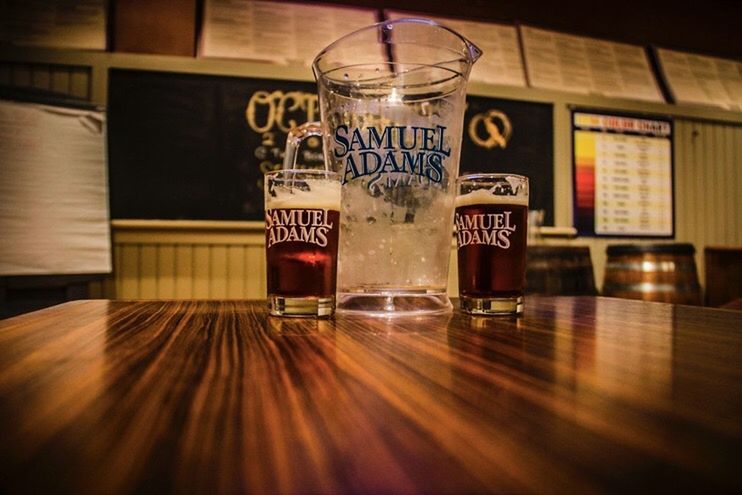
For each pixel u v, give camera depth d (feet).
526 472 0.60
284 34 7.89
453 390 0.99
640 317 2.20
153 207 7.30
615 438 0.72
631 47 9.66
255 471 0.61
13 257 6.59
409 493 0.55
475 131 8.51
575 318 2.17
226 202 7.54
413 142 2.16
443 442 0.70
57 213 6.83
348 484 0.57
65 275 6.84
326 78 2.24
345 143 2.20
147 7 7.44
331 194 2.06
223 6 7.79
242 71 7.59
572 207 8.95
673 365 1.21
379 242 2.19
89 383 1.04
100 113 7.14
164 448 0.68
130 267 7.15
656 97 9.55
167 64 7.38
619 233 9.19
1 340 1.55
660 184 9.50
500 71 8.68
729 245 9.95
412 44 2.22
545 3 9.18
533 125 8.81
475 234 2.24
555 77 8.96
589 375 1.12
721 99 9.92
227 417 0.81
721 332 1.76
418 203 2.19
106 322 1.98
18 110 6.67
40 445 0.69
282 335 1.67
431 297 2.28
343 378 1.08
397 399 0.92
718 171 9.94
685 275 7.57
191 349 1.41
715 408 0.87
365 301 2.20
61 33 7.13
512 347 1.46
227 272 7.42
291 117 7.79
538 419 0.81
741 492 0.55
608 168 9.18
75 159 6.97
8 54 6.92
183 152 7.43
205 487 0.56
